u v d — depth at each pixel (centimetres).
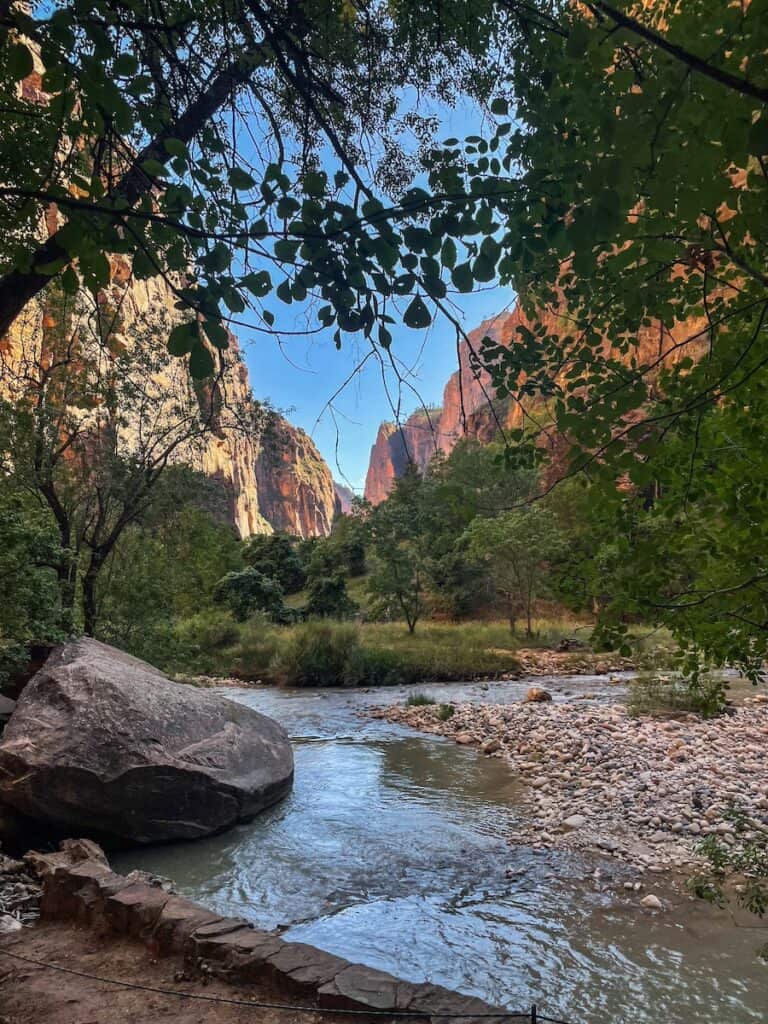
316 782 937
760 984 424
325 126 217
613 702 1416
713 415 280
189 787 718
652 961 455
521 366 259
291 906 562
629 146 137
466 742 1152
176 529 1322
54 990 370
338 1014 324
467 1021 303
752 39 133
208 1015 337
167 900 440
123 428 1227
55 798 650
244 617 3066
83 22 154
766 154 122
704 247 182
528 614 2552
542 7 237
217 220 181
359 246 162
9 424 1066
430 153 200
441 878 608
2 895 526
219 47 256
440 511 2608
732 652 332
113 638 1222
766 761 878
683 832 674
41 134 248
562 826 718
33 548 889
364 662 1928
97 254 167
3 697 924
